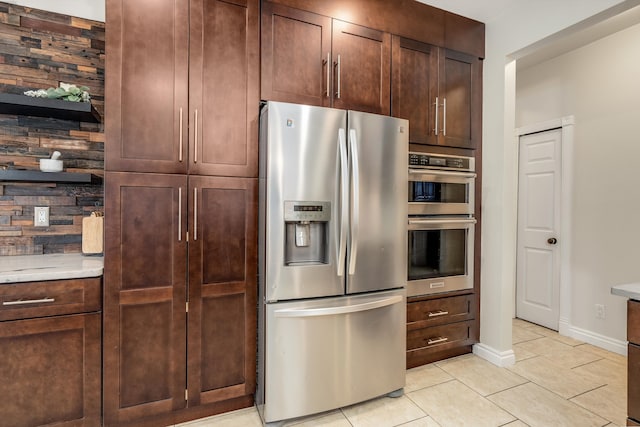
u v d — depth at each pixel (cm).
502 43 247
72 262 173
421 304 237
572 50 299
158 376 168
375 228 193
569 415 185
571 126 299
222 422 178
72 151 202
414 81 234
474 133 259
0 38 186
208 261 176
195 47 173
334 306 180
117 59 159
